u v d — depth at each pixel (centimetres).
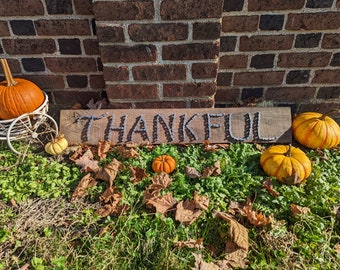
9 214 82
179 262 73
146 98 99
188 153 95
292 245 76
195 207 81
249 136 98
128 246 76
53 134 102
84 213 82
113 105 101
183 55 90
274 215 81
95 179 89
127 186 87
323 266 73
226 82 105
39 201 85
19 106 93
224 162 91
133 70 93
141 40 87
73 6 89
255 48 97
